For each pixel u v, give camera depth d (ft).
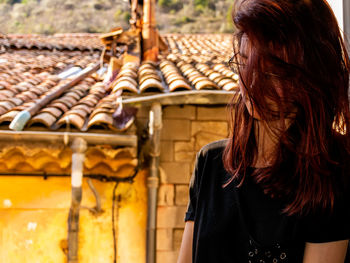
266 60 2.31
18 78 19.12
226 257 2.79
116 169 14.30
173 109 15.51
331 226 2.47
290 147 2.44
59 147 13.02
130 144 13.32
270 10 2.29
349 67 2.46
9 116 12.94
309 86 2.29
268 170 2.60
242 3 2.45
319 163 2.40
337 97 2.38
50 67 22.18
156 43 22.24
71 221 13.85
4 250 14.84
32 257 14.83
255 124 2.78
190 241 3.24
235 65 2.62
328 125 2.42
